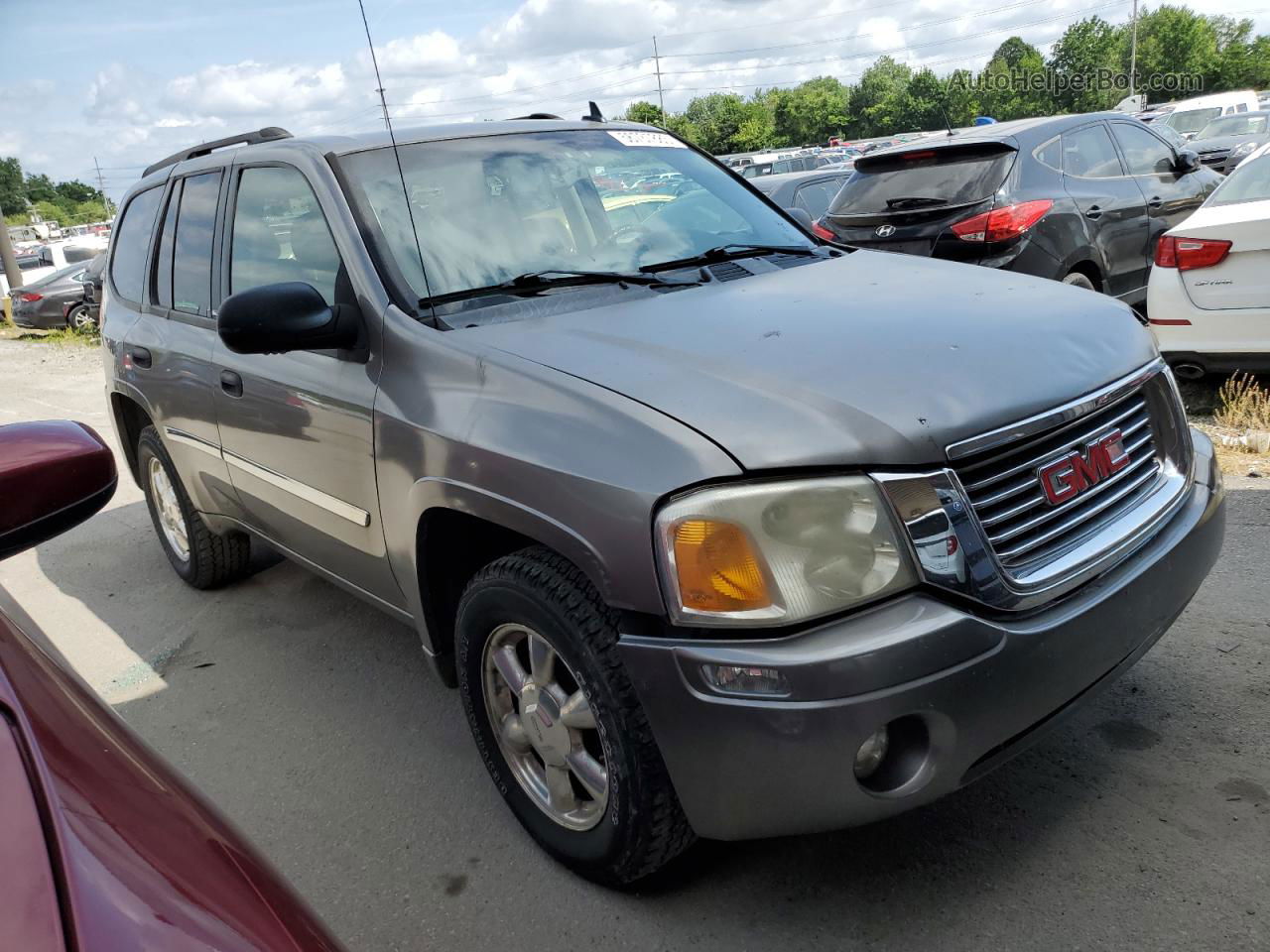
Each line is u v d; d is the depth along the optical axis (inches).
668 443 80.5
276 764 129.1
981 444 81.8
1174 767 106.3
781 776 76.5
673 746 81.2
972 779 81.4
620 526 80.9
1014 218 239.0
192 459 160.2
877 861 97.8
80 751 47.3
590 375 90.8
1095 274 260.5
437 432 98.7
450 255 116.3
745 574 76.5
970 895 91.8
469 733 131.6
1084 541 88.7
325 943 43.9
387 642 160.9
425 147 129.4
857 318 99.7
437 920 97.5
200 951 38.0
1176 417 104.5
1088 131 267.1
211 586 187.9
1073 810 101.4
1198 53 3565.5
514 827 110.5
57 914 36.9
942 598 78.2
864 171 271.7
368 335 111.1
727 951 89.0
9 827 40.2
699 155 155.5
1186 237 213.6
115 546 224.4
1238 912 86.2
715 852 101.6
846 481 77.4
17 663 52.5
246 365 133.4
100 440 70.4
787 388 84.4
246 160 142.6
